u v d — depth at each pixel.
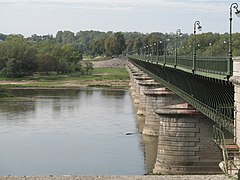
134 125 78.06
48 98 124.50
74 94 138.25
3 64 191.50
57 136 68.06
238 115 26.52
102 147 60.22
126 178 27.61
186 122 47.47
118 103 113.06
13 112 94.69
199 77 36.28
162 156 48.66
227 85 28.97
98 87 162.88
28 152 57.50
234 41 83.00
